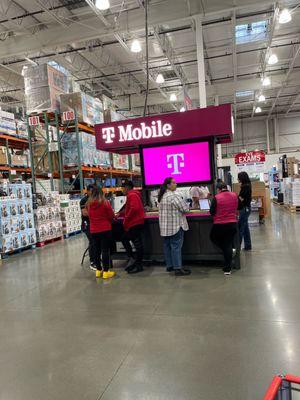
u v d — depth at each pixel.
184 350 2.67
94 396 2.16
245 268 5.05
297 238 7.18
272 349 2.60
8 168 9.23
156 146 5.64
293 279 4.38
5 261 6.50
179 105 19.78
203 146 5.42
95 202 4.87
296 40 12.31
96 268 5.04
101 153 10.31
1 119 9.06
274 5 9.37
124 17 9.06
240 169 11.29
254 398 2.04
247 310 3.41
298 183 11.79
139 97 17.69
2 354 2.79
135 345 2.80
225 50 12.83
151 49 12.37
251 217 9.55
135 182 14.33
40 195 8.23
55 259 6.48
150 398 2.10
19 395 2.22
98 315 3.52
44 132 9.88
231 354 2.56
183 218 4.86
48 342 2.96
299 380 1.47
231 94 16.95
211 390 2.14
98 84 15.73
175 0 8.73
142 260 5.33
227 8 8.44
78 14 9.43
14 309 3.84
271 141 24.84
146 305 3.73
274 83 15.80
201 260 5.51
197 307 3.58
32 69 8.76
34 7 9.16
